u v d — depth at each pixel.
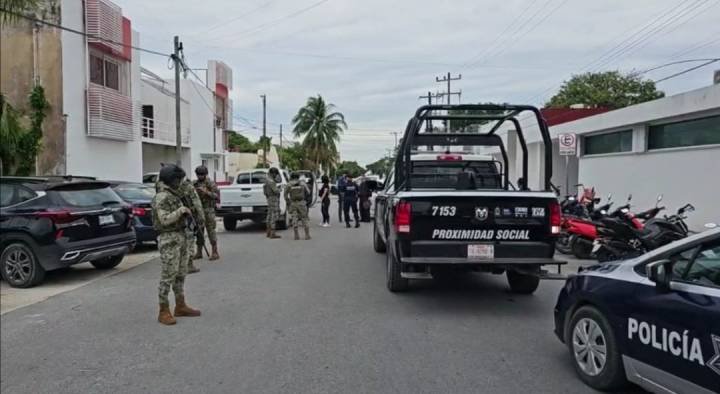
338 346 5.71
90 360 5.34
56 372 5.04
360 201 21.05
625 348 4.26
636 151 17.41
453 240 6.92
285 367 5.10
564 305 5.05
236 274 9.86
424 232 6.93
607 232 10.54
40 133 19.66
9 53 20.09
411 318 6.84
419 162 9.45
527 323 6.63
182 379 4.82
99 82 23.36
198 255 11.66
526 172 9.23
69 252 8.91
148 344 5.82
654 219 10.59
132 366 5.16
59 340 6.00
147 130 30.47
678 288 3.90
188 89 36.69
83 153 21.73
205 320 6.75
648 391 4.25
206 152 39.97
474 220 6.89
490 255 6.88
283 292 8.34
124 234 10.21
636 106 16.95
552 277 6.85
